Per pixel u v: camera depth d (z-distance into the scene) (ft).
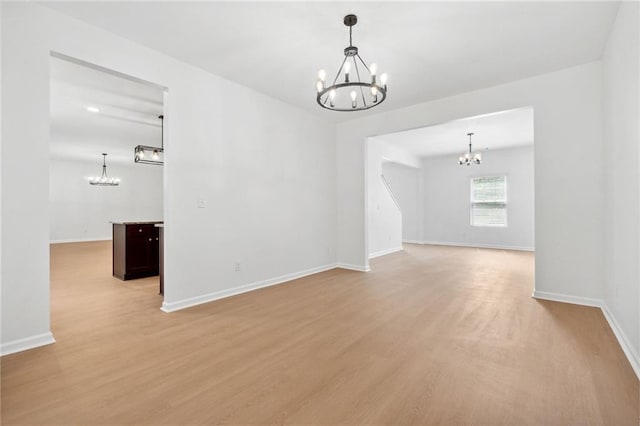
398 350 7.50
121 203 37.52
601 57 10.53
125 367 6.72
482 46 9.84
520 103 12.28
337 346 7.75
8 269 7.28
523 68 11.35
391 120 16.07
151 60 10.03
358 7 7.91
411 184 32.35
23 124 7.50
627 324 7.47
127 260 15.16
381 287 13.62
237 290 12.66
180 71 10.82
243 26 8.78
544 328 8.79
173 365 6.81
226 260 12.29
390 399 5.56
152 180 40.22
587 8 8.00
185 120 10.96
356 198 17.65
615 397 5.54
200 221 11.41
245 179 13.06
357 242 17.62
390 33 9.09
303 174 16.08
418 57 10.52
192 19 8.46
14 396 5.63
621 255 8.16
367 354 7.30
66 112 16.48
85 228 34.81
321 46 9.88
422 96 14.03
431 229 31.14
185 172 10.95
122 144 24.76
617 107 8.52
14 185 7.37
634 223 7.00
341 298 11.96
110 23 8.64
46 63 7.87
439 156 30.22
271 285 14.06
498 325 9.04
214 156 11.88
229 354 7.34
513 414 5.10
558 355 7.16
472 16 8.29
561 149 11.43
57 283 14.52
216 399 5.59
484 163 28.14
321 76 8.64
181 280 10.82
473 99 13.39
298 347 7.70
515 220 26.53
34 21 7.70
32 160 7.63
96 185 35.70
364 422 4.96
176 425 4.92
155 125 19.12
